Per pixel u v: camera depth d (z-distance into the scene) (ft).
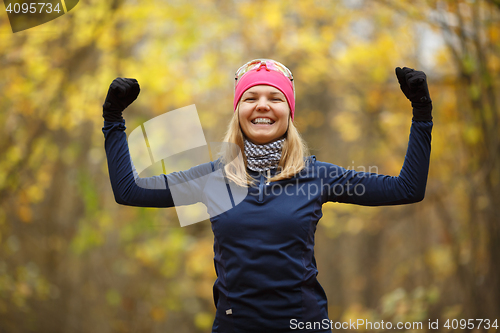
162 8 35.42
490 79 28.37
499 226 29.01
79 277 41.60
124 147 11.32
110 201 41.22
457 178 33.12
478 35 28.22
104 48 35.09
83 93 35.24
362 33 37.58
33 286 39.86
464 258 32.17
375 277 57.77
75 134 39.78
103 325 42.19
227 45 39.32
